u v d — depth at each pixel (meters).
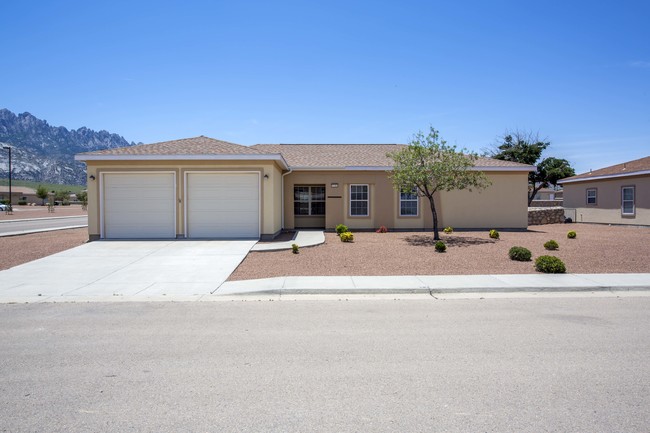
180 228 16.58
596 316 7.05
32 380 4.51
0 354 5.29
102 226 16.56
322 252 13.82
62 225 28.06
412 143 16.25
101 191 16.55
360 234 19.23
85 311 7.51
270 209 16.58
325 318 6.99
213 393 4.20
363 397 4.11
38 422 3.65
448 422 3.64
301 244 15.09
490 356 5.18
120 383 4.43
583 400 4.02
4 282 9.90
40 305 7.98
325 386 4.35
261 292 8.85
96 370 4.78
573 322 6.68
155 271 11.02
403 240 16.86
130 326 6.54
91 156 16.28
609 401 4.00
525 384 4.38
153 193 16.64
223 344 5.66
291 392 4.21
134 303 8.13
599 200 27.08
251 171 16.56
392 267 11.44
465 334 6.06
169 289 9.25
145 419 3.70
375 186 21.09
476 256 13.05
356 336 6.00
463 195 21.47
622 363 4.93
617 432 3.47
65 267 11.52
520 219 21.69
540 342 5.69
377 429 3.53
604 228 23.55
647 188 23.69
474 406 3.92
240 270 11.27
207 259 12.46
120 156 16.25
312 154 23.50
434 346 5.55
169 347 5.55
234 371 4.75
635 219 24.42
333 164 21.36
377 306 7.85
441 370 4.75
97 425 3.60
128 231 16.66
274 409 3.87
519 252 12.30
